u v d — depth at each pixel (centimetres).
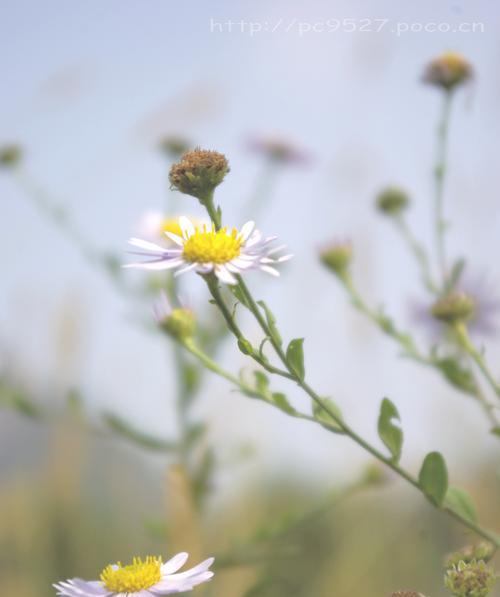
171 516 50
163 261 29
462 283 39
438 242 38
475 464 49
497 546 30
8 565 56
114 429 50
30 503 57
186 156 30
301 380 29
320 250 39
